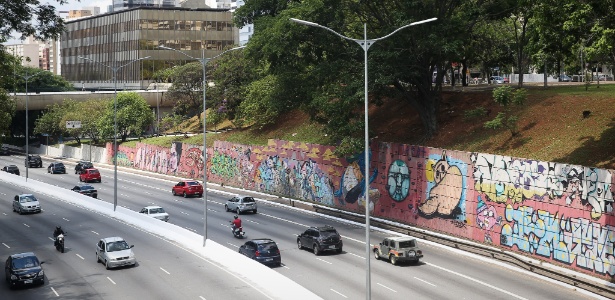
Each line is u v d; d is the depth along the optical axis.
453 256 39.91
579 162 37.81
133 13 136.88
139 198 69.38
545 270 34.53
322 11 50.00
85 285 33.72
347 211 56.34
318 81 56.06
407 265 37.50
